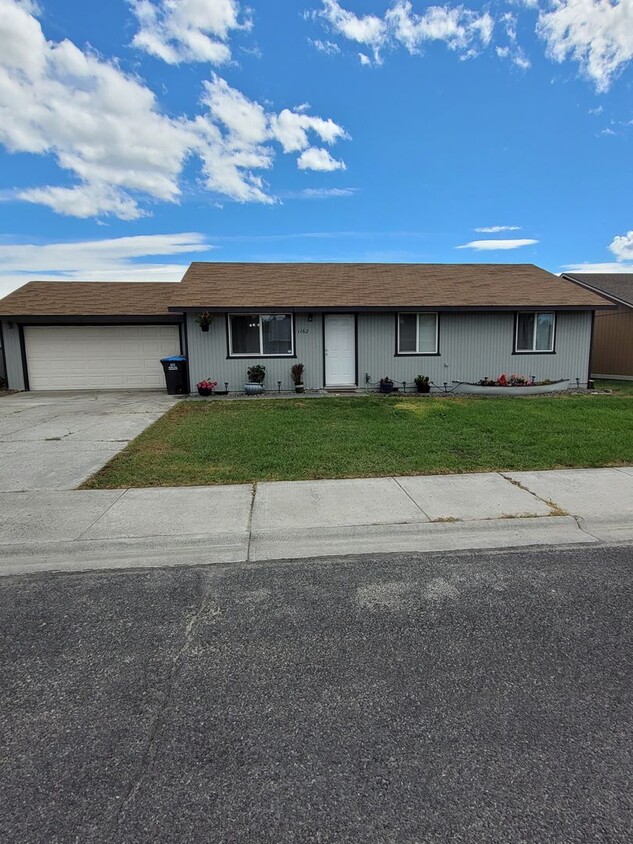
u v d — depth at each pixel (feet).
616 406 36.88
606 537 14.47
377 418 31.96
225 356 46.47
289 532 14.47
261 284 49.98
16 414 34.60
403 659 8.84
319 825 5.64
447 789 6.12
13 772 6.42
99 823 5.67
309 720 7.36
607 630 9.72
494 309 47.01
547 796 6.01
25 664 8.76
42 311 49.98
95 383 52.49
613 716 7.39
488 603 10.77
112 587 11.59
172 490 18.04
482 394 45.62
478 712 7.50
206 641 9.42
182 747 6.83
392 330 48.03
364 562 12.87
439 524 14.99
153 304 53.31
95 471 20.40
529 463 21.45
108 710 7.58
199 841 5.45
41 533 14.37
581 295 50.60
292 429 28.37
